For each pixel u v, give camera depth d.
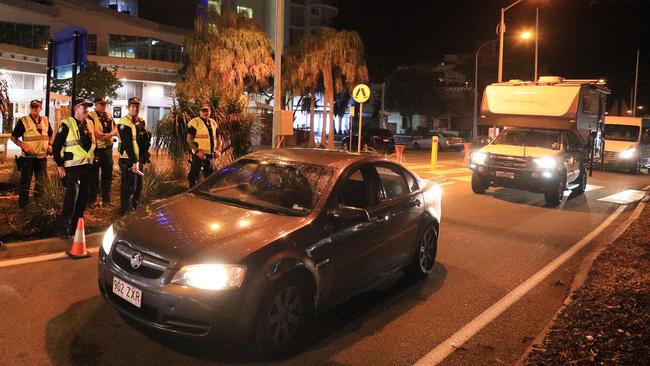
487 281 6.68
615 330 4.88
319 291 4.61
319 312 4.78
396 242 5.80
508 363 4.44
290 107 42.19
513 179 13.05
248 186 5.39
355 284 5.18
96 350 4.21
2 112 15.17
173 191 11.08
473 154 13.98
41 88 32.25
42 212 7.66
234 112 13.68
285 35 60.03
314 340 4.71
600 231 10.16
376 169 5.76
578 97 14.08
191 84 14.26
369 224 5.28
